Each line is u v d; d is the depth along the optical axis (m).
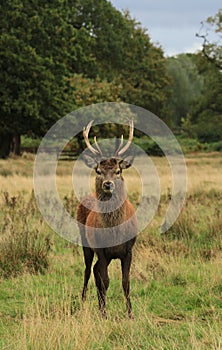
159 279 20.78
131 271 21.30
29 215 29.19
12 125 80.38
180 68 193.00
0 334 15.62
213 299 18.41
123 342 14.77
